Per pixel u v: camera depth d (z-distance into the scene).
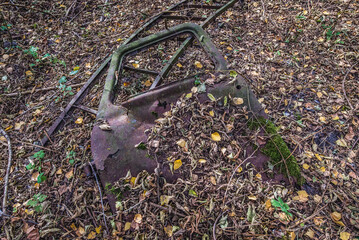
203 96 2.52
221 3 5.00
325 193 2.31
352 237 2.02
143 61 3.89
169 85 2.52
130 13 5.12
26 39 4.58
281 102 3.26
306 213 2.17
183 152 2.30
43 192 2.45
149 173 2.19
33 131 3.14
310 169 2.51
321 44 4.00
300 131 2.89
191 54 3.89
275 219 2.07
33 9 4.87
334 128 2.90
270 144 2.37
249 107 2.50
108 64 3.43
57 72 4.01
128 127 2.32
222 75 2.59
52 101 3.51
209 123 2.44
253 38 4.30
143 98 2.44
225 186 2.18
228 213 2.08
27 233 2.14
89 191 2.34
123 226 2.07
